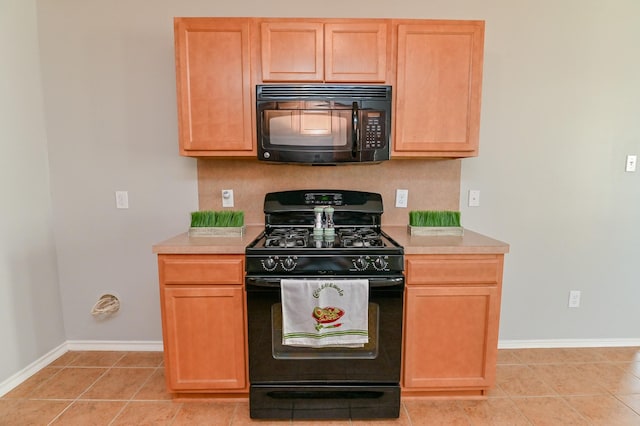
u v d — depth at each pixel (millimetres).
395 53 1876
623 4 2172
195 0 2150
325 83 1881
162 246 1696
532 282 2363
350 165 2279
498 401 1851
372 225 2188
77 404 1825
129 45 2176
